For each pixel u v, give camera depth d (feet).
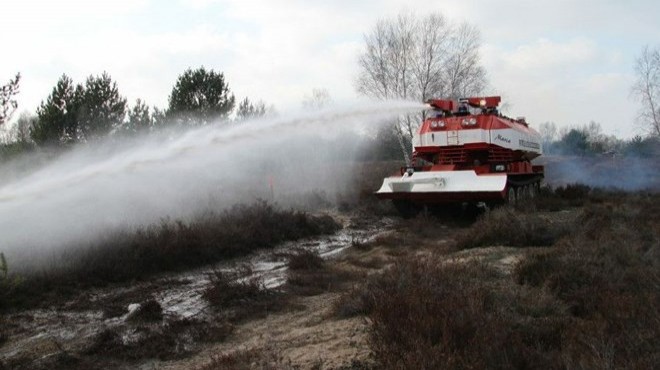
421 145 55.16
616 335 16.46
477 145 52.44
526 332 17.37
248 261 36.94
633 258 26.12
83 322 24.20
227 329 22.02
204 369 17.56
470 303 18.69
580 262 25.35
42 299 27.35
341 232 50.65
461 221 53.52
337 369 16.30
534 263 25.95
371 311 21.67
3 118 29.63
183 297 27.94
